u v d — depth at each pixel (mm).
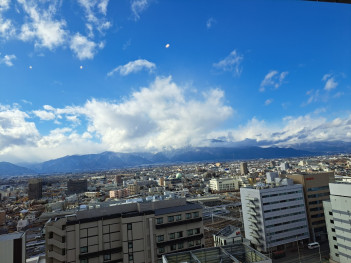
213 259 46750
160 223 66938
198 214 71188
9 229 192125
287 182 123500
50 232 61906
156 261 64375
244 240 104812
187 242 67938
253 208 116188
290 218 114750
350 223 84875
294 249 111500
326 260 98625
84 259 61438
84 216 65625
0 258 54000
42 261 71938
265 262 43156
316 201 121062
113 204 75438
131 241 63812
